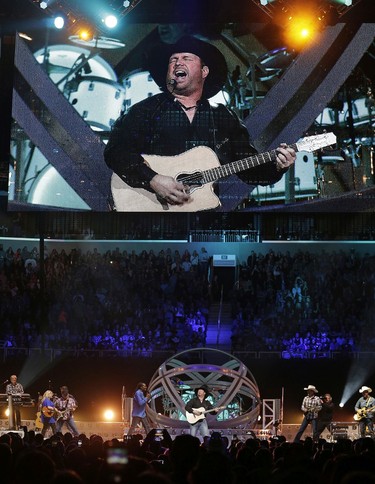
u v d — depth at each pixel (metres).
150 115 33.72
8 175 34.75
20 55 33.81
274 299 40.28
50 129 34.06
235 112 33.56
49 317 39.50
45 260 41.50
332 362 36.09
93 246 44.19
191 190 33.72
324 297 40.47
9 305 39.22
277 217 39.09
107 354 36.53
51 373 36.00
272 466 9.36
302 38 33.03
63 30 33.53
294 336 38.59
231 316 39.81
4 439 11.94
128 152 33.81
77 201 34.12
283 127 33.34
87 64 33.75
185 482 7.54
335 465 6.76
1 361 36.12
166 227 40.78
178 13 33.44
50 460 5.89
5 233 40.53
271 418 33.72
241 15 33.38
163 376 29.34
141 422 29.92
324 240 38.91
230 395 28.78
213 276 42.44
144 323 39.03
